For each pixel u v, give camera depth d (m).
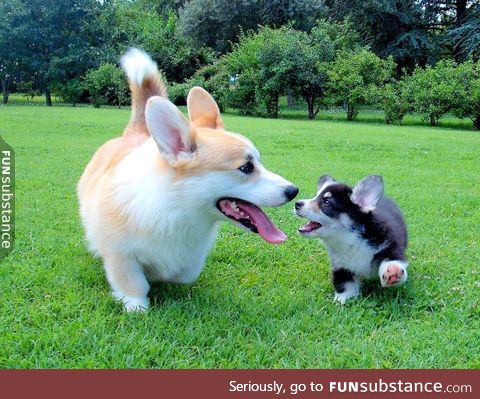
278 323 2.08
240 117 11.34
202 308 2.13
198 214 2.08
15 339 1.98
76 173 3.63
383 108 11.14
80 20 15.87
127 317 2.07
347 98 11.51
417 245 2.57
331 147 5.48
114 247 2.10
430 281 2.30
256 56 12.20
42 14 15.52
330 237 2.23
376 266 2.23
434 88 10.53
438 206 3.03
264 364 1.96
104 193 2.12
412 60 14.69
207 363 1.95
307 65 11.80
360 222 2.21
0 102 16.25
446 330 2.07
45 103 15.95
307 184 3.40
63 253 2.44
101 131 6.57
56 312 2.10
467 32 13.59
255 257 2.46
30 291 2.19
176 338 2.01
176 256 2.13
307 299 2.21
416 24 14.84
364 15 14.83
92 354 1.95
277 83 11.85
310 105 12.21
